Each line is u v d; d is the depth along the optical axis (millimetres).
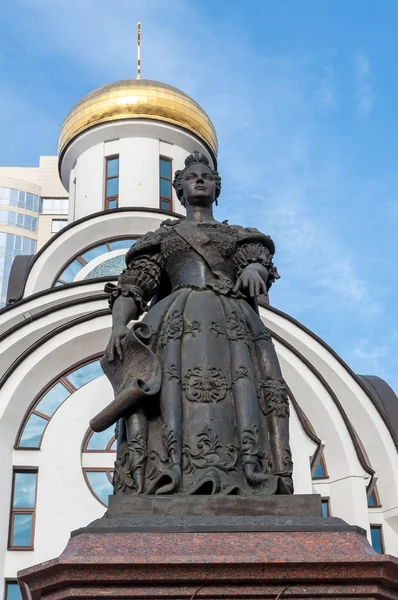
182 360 5719
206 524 4738
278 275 6512
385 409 23156
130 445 5391
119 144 28500
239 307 6109
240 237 6484
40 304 22062
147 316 6062
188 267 6324
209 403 5516
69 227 25734
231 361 5734
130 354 5672
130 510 4902
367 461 21234
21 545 17516
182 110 28766
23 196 54062
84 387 19438
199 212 6805
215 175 7016
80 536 4680
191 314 5945
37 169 55375
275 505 4953
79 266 25969
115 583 4309
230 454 5348
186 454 5328
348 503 19219
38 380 19172
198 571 4297
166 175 28328
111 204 27766
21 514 17844
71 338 19359
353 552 4496
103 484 18375
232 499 4949
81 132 28703
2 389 18672
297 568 4328
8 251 52219
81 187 28375
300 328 22375
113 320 6094
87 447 18766
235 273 6426
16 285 26125
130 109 28312
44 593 4473
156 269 6473
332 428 19906
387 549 20281
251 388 5605
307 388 20266
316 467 19828
